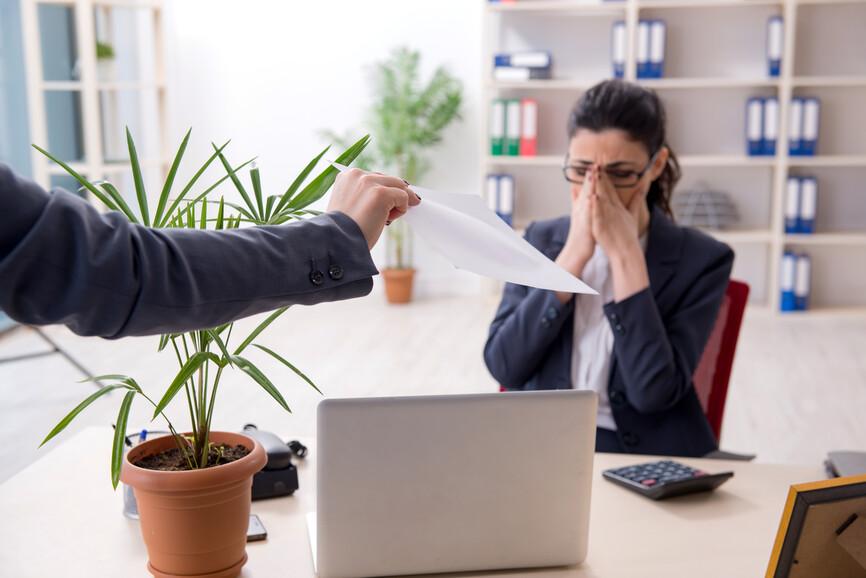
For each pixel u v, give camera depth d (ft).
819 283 18.43
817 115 16.85
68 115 18.15
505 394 3.32
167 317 2.16
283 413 11.62
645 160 5.47
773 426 11.45
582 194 5.53
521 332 5.64
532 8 17.30
